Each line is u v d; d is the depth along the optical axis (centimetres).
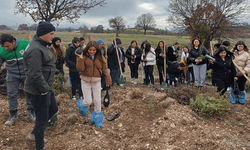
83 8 789
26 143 301
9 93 356
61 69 606
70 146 306
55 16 752
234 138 345
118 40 643
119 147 311
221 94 499
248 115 431
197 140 329
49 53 265
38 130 267
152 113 421
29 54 238
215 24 1677
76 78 488
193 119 402
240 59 491
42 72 259
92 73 344
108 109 439
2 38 323
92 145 311
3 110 409
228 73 485
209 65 504
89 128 362
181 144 320
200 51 558
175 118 401
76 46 475
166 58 628
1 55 343
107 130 359
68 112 421
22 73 359
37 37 255
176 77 611
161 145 316
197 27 1630
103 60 347
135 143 322
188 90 509
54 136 332
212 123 401
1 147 290
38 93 257
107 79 372
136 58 662
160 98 486
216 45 638
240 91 497
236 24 1655
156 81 759
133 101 477
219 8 1647
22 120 380
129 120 395
